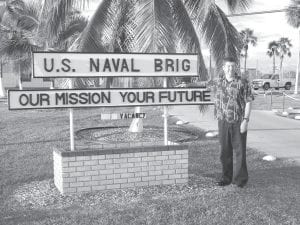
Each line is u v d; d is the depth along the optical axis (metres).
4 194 6.53
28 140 11.69
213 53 11.02
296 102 28.59
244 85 6.58
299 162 9.14
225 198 6.18
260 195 6.36
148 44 9.59
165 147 6.84
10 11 24.94
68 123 15.48
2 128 14.20
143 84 9.51
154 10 9.79
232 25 11.68
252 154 9.90
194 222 5.20
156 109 20.75
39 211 5.67
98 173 6.54
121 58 6.79
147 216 5.37
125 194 6.43
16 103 6.37
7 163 8.76
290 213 5.56
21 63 25.75
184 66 7.11
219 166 8.51
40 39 20.22
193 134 12.95
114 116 7.04
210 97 7.21
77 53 6.59
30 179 7.47
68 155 6.38
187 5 11.22
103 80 9.94
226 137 6.78
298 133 13.60
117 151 6.60
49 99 6.48
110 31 11.05
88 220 5.24
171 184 6.91
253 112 20.78
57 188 6.76
